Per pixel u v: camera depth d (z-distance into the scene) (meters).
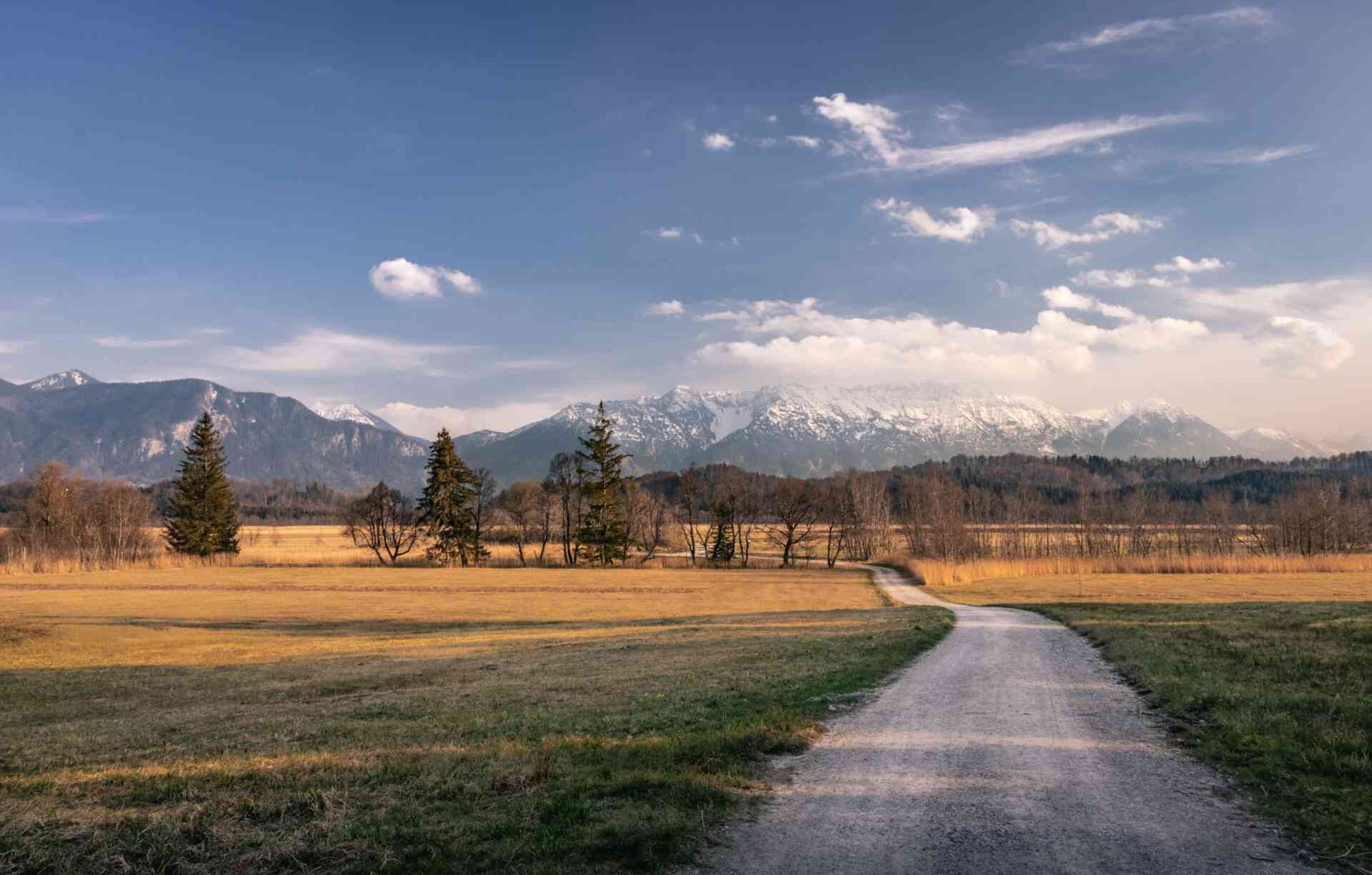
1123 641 25.47
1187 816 8.83
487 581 88.19
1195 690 15.92
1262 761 10.78
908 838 8.22
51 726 18.97
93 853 7.90
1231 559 90.56
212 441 115.06
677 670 22.62
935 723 14.12
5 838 8.26
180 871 7.51
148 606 63.69
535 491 119.38
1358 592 62.31
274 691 23.75
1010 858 7.64
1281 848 7.86
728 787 9.92
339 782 10.33
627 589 79.94
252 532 173.00
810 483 120.19
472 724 15.17
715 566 112.62
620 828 8.27
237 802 9.39
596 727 14.08
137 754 13.82
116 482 113.44
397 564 111.56
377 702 19.84
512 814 8.86
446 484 111.12
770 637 32.31
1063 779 10.35
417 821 8.67
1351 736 11.47
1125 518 114.19
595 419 113.44
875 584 84.25
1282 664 18.50
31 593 74.69
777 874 7.29
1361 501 112.81
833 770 10.93
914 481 123.19
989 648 26.44
